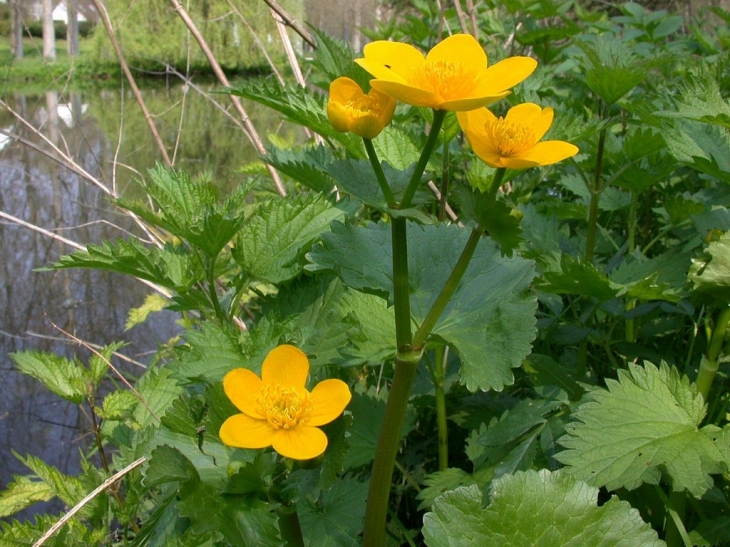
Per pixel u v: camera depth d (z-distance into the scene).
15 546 0.28
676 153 0.32
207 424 0.22
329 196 0.34
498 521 0.22
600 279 0.30
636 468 0.24
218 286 0.47
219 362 0.26
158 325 0.83
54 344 0.79
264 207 0.33
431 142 0.18
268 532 0.20
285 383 0.21
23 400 0.69
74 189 1.32
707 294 0.28
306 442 0.19
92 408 0.37
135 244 0.30
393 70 0.18
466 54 0.19
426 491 0.29
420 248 0.24
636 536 0.21
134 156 1.42
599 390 0.26
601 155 0.36
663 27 0.77
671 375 0.26
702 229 0.34
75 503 0.32
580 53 0.60
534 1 0.67
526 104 0.19
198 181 0.35
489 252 0.24
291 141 0.70
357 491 0.28
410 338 0.20
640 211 0.51
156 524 0.23
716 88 0.31
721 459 0.24
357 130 0.18
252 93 0.29
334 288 0.32
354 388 0.33
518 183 0.46
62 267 0.29
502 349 0.21
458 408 0.33
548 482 0.22
